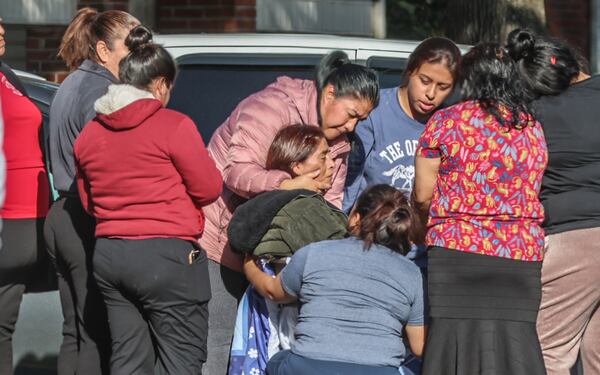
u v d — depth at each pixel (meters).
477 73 13.32
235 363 14.74
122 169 13.49
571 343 14.56
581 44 37.03
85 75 14.52
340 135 14.84
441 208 13.27
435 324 13.14
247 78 16.64
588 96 14.00
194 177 13.61
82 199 14.04
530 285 13.10
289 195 14.25
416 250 14.69
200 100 16.53
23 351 15.12
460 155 13.12
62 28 28.91
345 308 13.01
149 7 28.86
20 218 14.61
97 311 14.57
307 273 13.22
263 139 14.80
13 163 14.52
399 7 46.44
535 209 13.20
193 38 16.84
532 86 13.98
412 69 14.72
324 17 31.36
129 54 14.04
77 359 14.72
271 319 14.55
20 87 15.37
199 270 13.92
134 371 13.90
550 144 14.00
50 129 14.60
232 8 29.36
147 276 13.49
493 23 26.22
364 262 13.13
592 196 14.06
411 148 15.27
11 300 14.70
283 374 13.15
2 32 15.48
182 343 13.91
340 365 12.81
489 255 13.04
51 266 15.18
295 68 16.73
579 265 14.16
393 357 13.00
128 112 13.43
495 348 13.01
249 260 14.47
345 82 14.34
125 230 13.52
